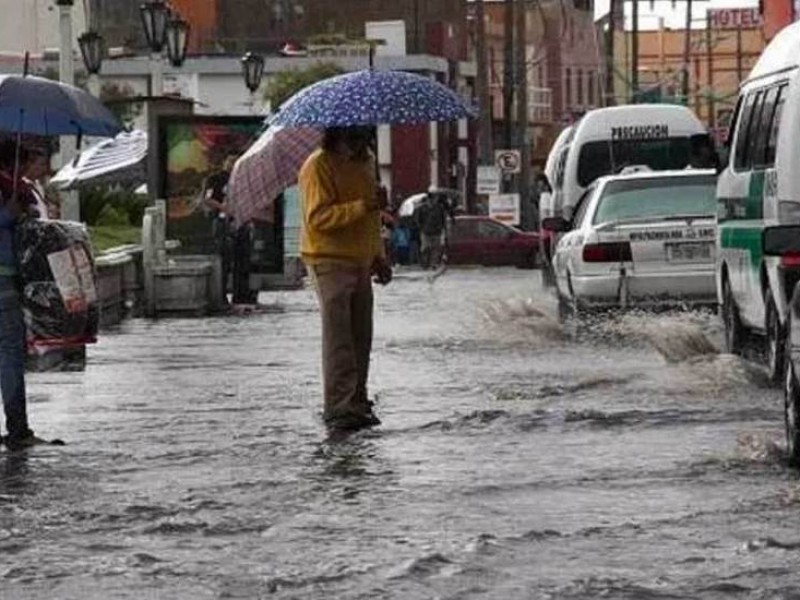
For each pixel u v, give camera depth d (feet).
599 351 111.96
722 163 104.47
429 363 106.52
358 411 77.10
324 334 77.10
